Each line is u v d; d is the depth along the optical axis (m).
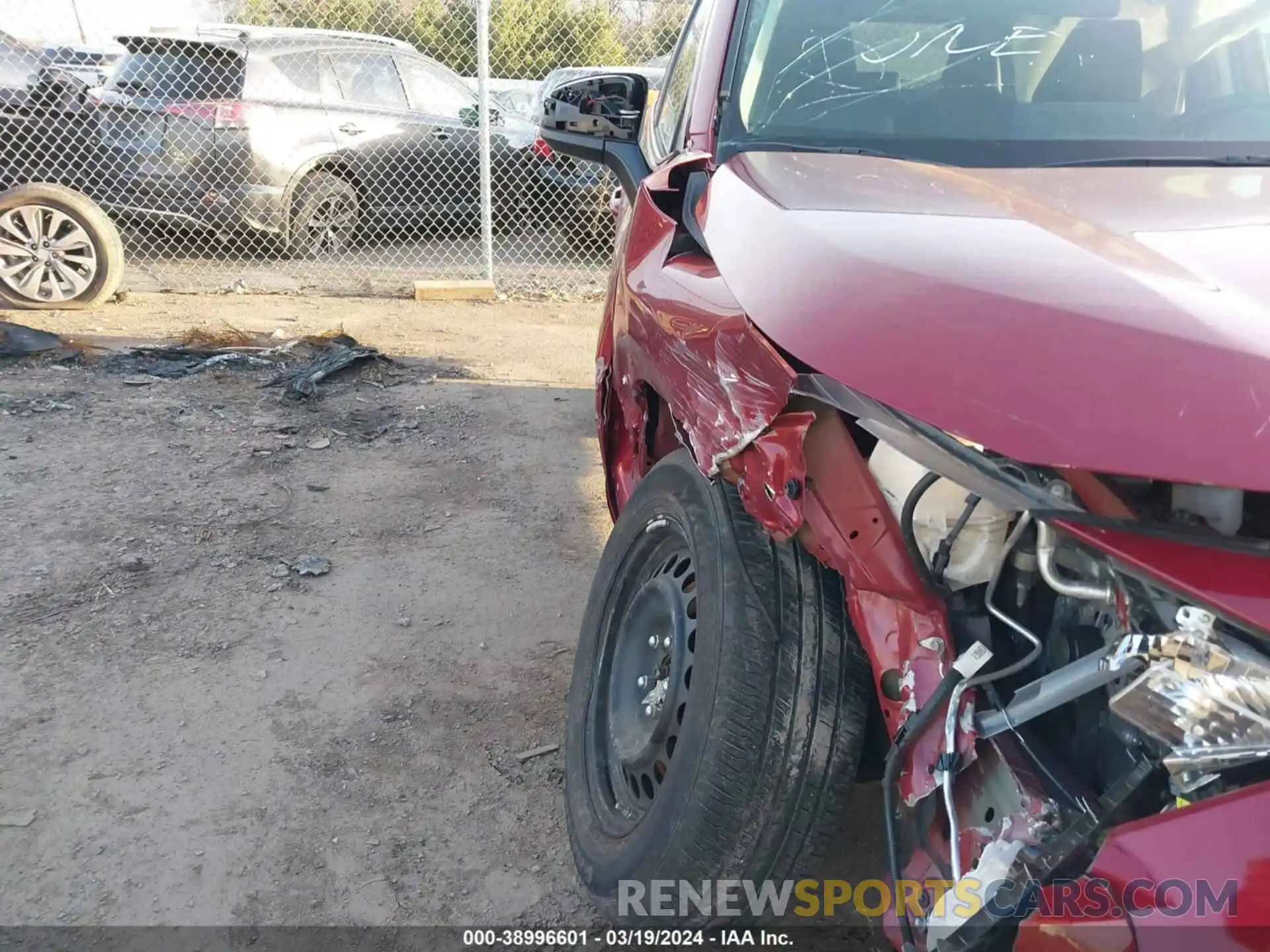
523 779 2.70
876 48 2.68
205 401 5.50
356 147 8.88
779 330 1.59
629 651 2.27
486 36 8.29
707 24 3.03
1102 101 2.55
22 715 2.86
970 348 1.42
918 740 1.54
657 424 2.46
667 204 2.55
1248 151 2.43
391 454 4.91
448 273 9.11
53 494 4.27
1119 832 1.26
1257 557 1.27
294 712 2.93
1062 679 1.41
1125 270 1.55
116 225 8.40
